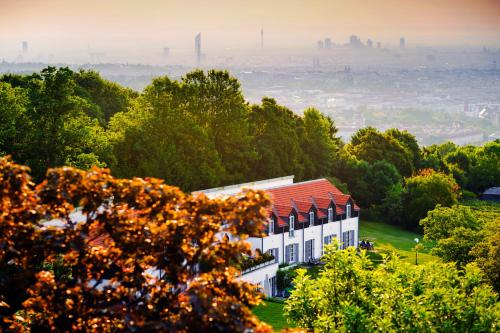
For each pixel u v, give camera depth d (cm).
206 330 4947
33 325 5581
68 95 18488
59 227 5725
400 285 10044
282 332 5672
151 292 5547
